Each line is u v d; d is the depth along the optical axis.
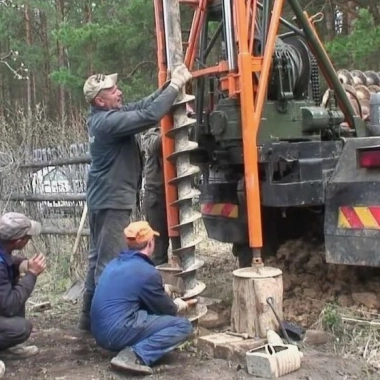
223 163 5.88
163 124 5.44
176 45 5.13
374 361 4.59
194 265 5.16
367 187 4.95
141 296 4.70
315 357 4.68
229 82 5.10
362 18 13.86
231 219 6.08
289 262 6.05
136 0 17.56
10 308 4.93
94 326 4.73
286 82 5.57
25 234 5.04
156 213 6.36
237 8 4.96
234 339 4.85
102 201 5.23
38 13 31.14
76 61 20.34
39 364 4.97
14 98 33.16
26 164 9.16
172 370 4.61
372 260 4.93
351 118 6.12
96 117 5.15
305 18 5.66
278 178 5.43
